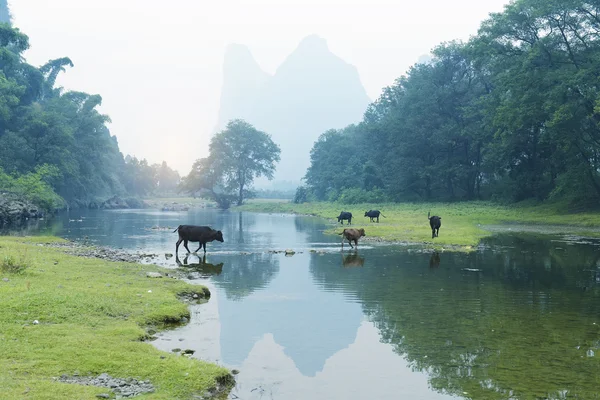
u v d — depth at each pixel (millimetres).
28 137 69188
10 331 8297
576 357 8445
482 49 52344
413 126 74438
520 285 14906
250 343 9195
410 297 13258
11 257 13117
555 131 44281
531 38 49094
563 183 46938
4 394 5805
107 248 23641
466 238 28391
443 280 15758
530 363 8172
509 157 58156
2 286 11094
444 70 75312
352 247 25047
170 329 9992
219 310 11758
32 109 77625
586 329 10148
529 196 57781
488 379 7477
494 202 62000
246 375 7652
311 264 19234
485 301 12797
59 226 39625
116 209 92750
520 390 7039
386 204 74688
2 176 54938
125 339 8672
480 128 64188
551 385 7219
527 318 11047
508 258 20922
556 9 42844
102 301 10641
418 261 20047
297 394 6957
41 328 8656
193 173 106625
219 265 18938
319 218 57438
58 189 81438
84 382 6656
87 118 87062
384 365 8109
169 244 26172
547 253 22578
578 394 6855
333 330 10086
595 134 46844
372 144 95188
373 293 13781
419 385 7273
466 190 76125
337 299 13023
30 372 6750
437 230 29484
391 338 9578
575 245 26078
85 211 76312
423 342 9336
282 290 14164
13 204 45969
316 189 121562
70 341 8070
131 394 6418
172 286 13383
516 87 47219
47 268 14367
